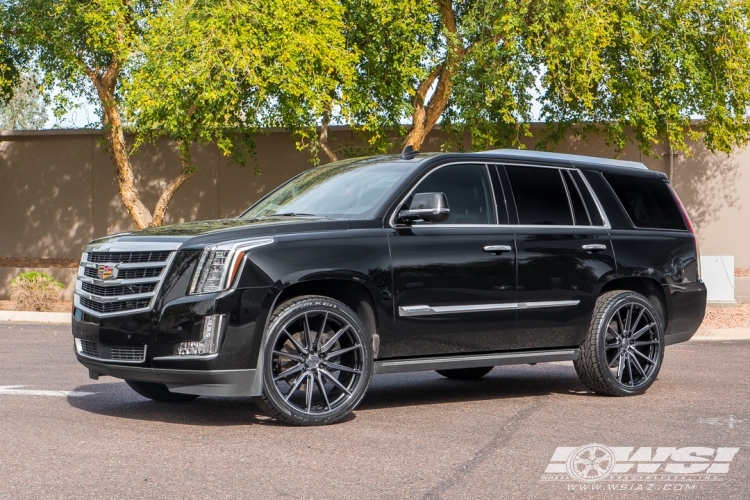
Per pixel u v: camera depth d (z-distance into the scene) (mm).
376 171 7887
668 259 8836
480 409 7637
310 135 18125
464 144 22422
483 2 17609
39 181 24375
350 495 4902
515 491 5012
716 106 18344
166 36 16031
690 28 18016
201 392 6570
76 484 5105
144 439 6312
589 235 8320
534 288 7902
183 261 6625
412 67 17438
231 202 23344
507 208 7941
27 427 6688
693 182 21703
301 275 6746
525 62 17641
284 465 5570
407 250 7270
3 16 18859
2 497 4840
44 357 10961
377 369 7215
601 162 8820
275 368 6855
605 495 4961
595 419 7152
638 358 8703
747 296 17875
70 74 18938
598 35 16781
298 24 16359
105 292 6938
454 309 7465
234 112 17031
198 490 4992
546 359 8086
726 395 8383
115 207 23969
